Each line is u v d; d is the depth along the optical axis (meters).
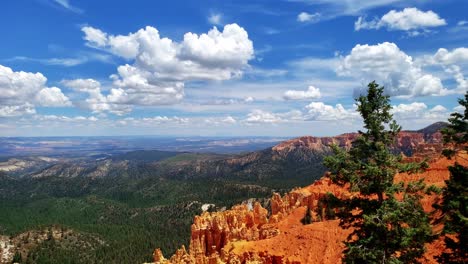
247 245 83.06
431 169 81.12
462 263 32.41
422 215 32.94
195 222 109.19
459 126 34.91
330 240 74.00
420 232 31.62
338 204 35.69
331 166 35.41
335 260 68.88
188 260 88.44
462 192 33.19
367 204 34.19
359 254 31.69
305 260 72.62
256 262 73.50
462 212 32.22
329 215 89.75
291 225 95.88
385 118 34.47
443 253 34.50
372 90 34.81
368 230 33.34
